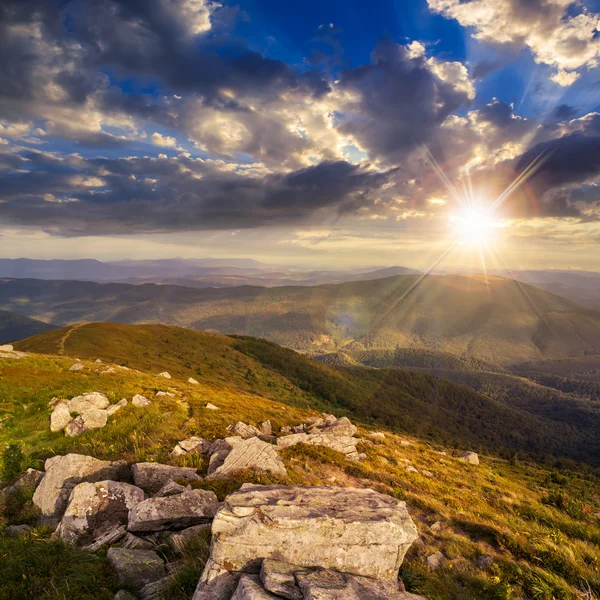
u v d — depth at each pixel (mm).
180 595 7176
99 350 113438
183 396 32750
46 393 25234
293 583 6539
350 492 9781
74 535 9633
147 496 12773
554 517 18578
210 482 13516
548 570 11211
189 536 9477
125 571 7984
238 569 7035
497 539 12898
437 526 14141
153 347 146125
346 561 7457
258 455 16766
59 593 7340
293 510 8070
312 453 21578
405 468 24969
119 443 19094
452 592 9164
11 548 9125
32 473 14281
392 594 6887
